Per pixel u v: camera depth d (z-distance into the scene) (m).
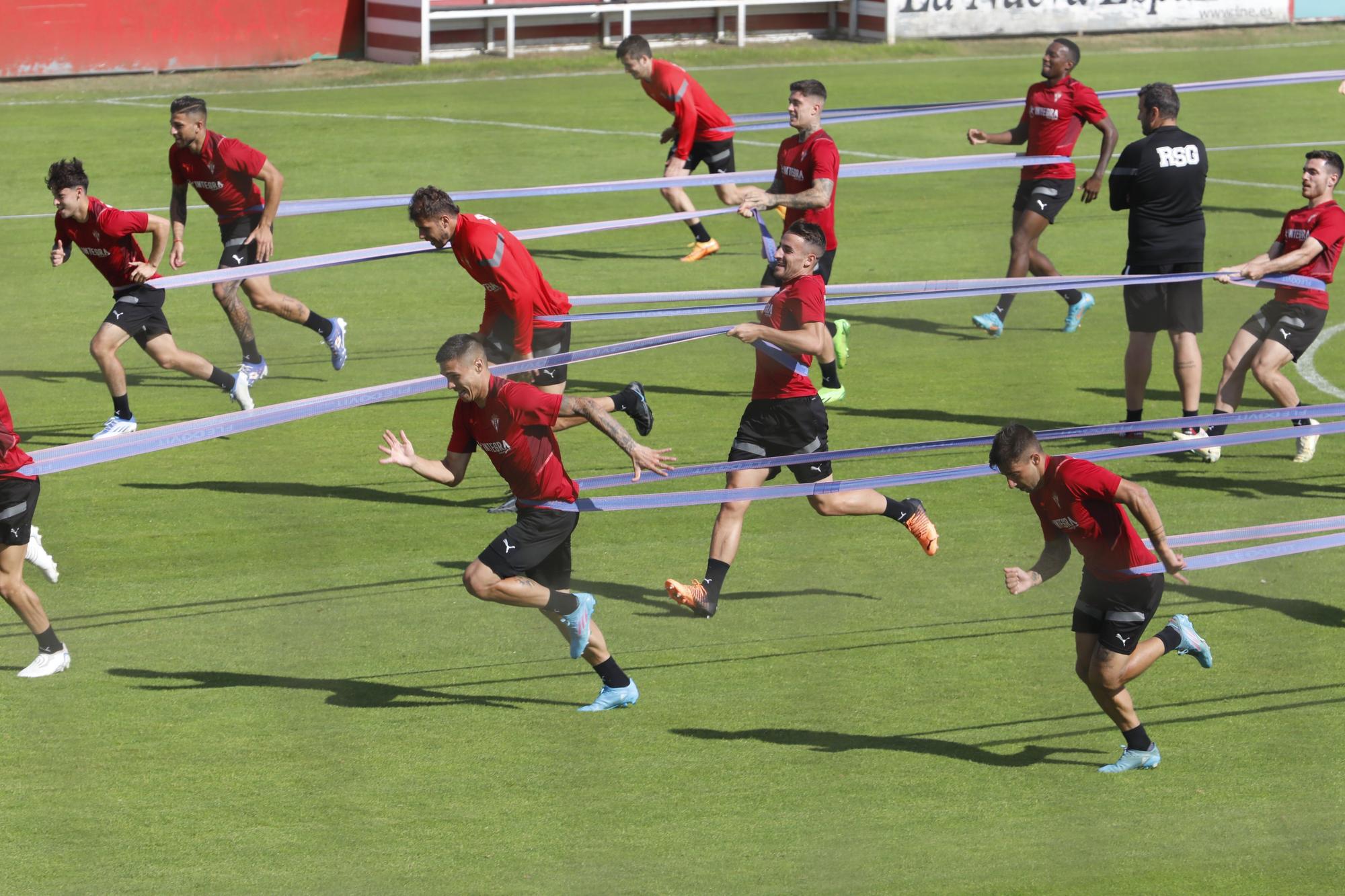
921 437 40.34
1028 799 23.23
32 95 101.12
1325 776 23.84
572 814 22.72
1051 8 127.25
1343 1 133.25
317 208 41.59
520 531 25.89
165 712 26.00
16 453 26.30
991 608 30.39
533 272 33.84
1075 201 72.38
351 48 116.12
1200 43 125.31
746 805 23.02
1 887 20.69
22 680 27.17
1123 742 25.12
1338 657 28.09
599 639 25.83
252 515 35.47
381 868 21.23
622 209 70.06
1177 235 38.75
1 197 71.44
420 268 60.62
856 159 80.69
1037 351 49.31
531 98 100.38
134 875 21.03
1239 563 32.38
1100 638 23.75
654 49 118.69
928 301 56.38
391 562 32.78
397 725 25.62
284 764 24.27
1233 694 26.70
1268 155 82.56
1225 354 48.69
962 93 100.00
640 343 30.02
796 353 29.41
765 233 40.22
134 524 34.88
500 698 26.72
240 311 43.91
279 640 28.95
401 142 84.44
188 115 40.84
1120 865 21.30
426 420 42.66
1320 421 41.69
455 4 114.62
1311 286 37.62
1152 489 36.84
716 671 27.70
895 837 22.09
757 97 97.75
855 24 125.81
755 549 33.59
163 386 45.75
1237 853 21.64
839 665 27.91
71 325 52.41
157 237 39.19
